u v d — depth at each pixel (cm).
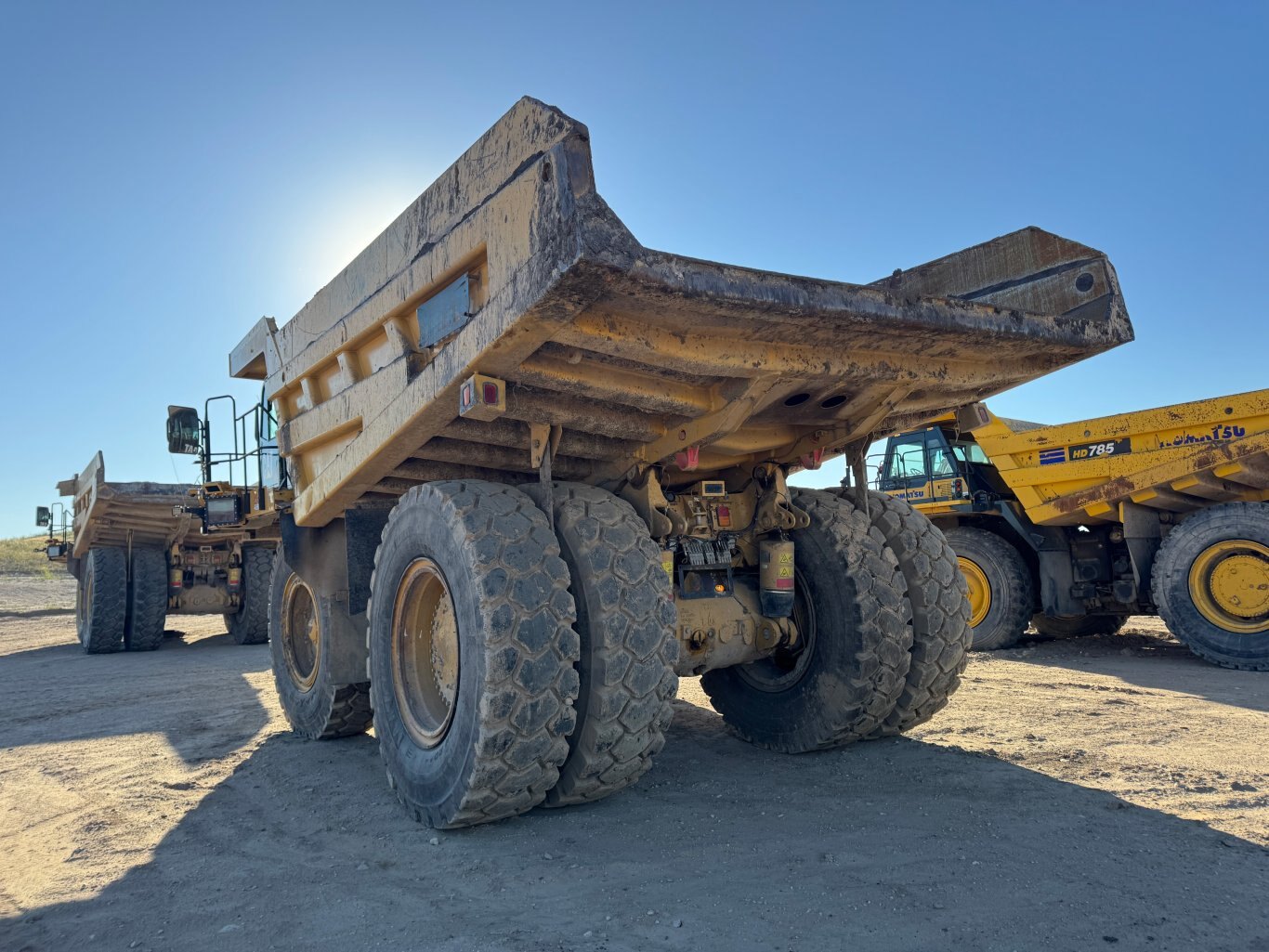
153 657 1098
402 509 375
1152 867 271
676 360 312
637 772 341
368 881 286
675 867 287
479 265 314
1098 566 896
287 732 562
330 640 496
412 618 377
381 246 377
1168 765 392
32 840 346
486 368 305
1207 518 752
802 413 414
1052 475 870
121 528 1178
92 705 696
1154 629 1052
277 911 264
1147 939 223
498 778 306
